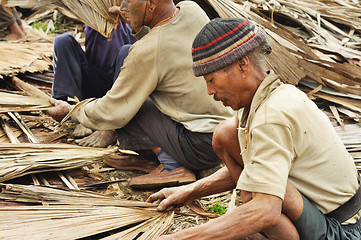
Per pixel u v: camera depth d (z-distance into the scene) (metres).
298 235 1.64
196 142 2.55
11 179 2.36
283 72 3.35
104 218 2.00
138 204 2.16
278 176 1.46
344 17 4.44
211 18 3.81
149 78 2.43
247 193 1.61
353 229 1.77
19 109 2.75
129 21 2.84
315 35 4.14
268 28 3.73
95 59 3.30
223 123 2.02
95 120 2.64
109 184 2.68
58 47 2.98
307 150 1.58
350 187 1.68
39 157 2.43
